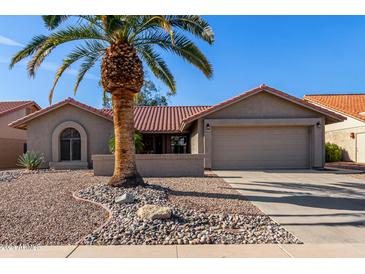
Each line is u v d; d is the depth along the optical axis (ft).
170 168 50.08
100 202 26.45
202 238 17.97
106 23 27.86
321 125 60.29
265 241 17.85
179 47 36.99
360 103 93.35
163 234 18.66
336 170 57.52
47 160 66.08
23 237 18.28
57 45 34.94
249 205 26.91
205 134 60.18
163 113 86.33
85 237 18.08
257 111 61.00
